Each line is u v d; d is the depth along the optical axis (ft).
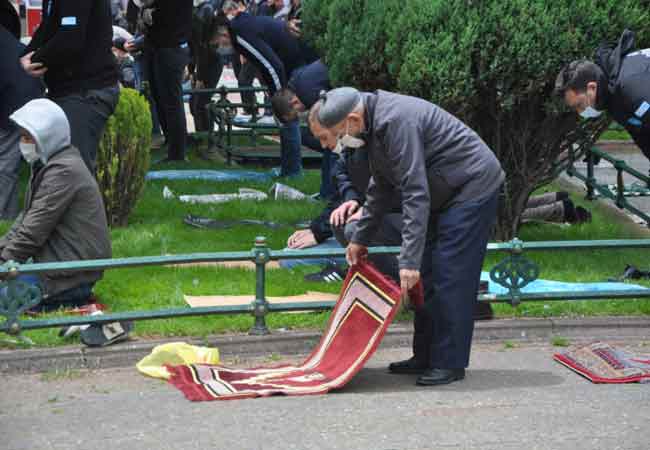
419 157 20.34
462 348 21.84
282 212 38.29
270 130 60.03
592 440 18.57
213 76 59.67
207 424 19.40
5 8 35.70
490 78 30.81
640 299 28.27
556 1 30.45
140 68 57.21
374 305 22.06
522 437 18.69
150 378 22.74
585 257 33.71
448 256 21.31
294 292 28.43
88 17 30.78
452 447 18.17
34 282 25.22
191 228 35.70
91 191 25.23
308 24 34.96
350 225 25.16
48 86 31.73
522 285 25.88
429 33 30.50
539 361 24.16
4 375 22.90
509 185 33.96
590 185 43.65
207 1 57.11
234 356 24.41
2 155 35.32
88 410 20.39
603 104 26.17
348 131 20.65
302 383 21.72
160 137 58.75
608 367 22.98
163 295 27.58
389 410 20.18
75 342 24.27
